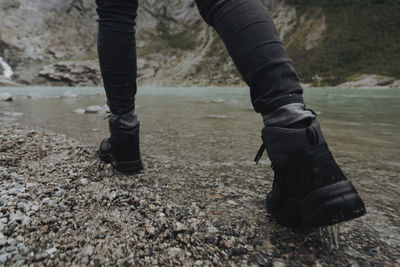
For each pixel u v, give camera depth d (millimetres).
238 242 814
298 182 717
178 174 1420
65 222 875
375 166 1656
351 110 5367
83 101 7527
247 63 740
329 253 766
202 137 2512
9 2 99438
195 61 98438
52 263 688
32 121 3273
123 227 867
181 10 128750
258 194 1182
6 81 76562
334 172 674
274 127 729
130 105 1277
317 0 115750
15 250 724
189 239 822
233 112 4801
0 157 1471
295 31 105625
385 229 902
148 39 116625
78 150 1736
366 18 94688
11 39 91562
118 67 1155
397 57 67812
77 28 107812
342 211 641
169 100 8758
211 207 1038
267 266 714
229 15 747
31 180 1189
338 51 82375
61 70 81812
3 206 926
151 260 721
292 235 848
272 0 122312
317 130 694
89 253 733
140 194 1126
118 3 1067
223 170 1522
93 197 1070
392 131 2906
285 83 716
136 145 1361
